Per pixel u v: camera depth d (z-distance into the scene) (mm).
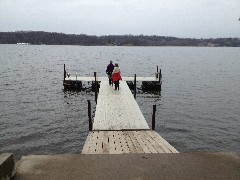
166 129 18141
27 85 34688
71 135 16547
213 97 29672
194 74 52688
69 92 29969
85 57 107125
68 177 3779
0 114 20750
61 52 150875
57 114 21219
